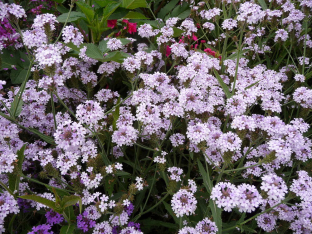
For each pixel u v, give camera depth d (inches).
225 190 16.2
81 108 17.6
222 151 16.9
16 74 26.4
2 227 16.8
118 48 26.5
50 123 22.2
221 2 30.8
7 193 17.7
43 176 19.2
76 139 17.0
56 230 21.3
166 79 21.5
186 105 19.4
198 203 20.7
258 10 20.5
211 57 28.1
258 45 31.4
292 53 33.2
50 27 20.8
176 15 36.4
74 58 23.7
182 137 21.0
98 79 27.9
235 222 19.9
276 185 15.6
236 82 23.6
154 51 26.2
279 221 21.1
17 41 27.1
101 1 29.8
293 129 19.0
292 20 29.1
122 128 19.5
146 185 20.0
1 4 19.8
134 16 31.4
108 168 18.3
